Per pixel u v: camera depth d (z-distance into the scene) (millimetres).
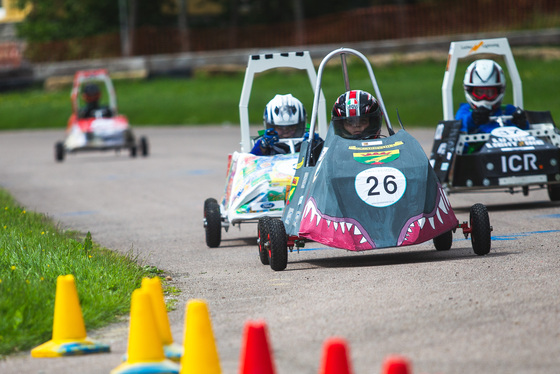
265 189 25578
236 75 131625
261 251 22609
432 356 13508
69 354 15070
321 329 15484
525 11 119250
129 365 13406
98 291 18750
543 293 17016
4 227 26859
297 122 27562
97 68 138125
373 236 20344
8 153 74312
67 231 30109
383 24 126000
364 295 17828
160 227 31391
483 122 31422
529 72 99625
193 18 155750
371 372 12953
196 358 12781
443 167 29609
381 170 20984
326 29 129625
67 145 61594
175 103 111125
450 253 22594
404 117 78375
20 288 17922
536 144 30125
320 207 20938
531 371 12594
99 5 153875
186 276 21844
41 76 140250
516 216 29000
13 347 15594
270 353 11672
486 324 15062
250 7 156500
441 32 122812
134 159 62188
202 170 51719
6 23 156250
